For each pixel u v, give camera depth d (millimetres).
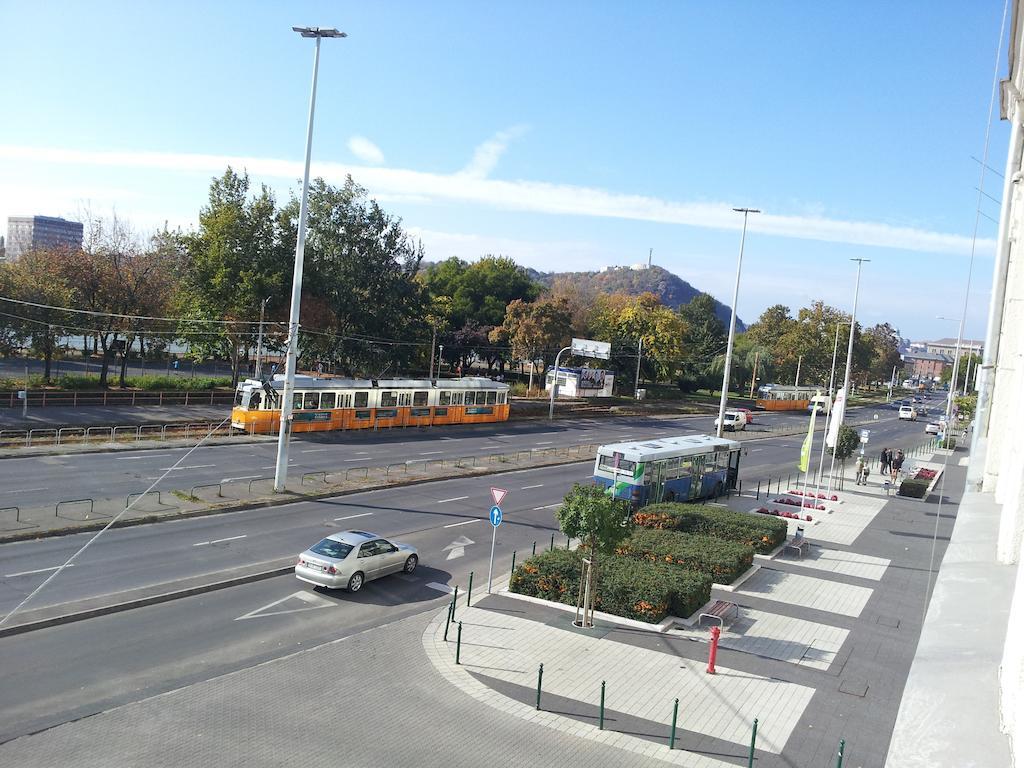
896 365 161250
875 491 42250
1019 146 22781
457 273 105562
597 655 16969
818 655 17672
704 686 15648
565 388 87812
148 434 42062
